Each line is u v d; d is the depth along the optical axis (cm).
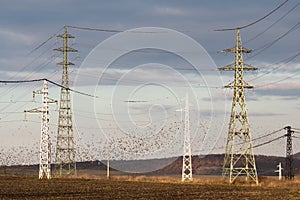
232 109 10188
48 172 11044
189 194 7156
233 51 10106
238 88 10131
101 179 12200
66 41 11244
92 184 9731
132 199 6172
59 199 6069
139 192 7506
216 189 8438
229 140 10312
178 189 8362
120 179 12288
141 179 12262
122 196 6656
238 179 10369
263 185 9862
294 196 6925
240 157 10288
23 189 7900
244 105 10156
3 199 5919
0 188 8075
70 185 9219
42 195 6675
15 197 6259
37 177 12231
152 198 6338
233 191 7938
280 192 7744
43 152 10925
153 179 12225
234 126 10231
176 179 12194
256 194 7269
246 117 10181
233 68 10100
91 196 6606
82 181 10812
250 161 10262
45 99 10344
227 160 10425
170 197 6550
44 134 10775
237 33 10150
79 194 6956
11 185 8944
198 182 10956
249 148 10231
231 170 10250
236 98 10144
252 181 10188
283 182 10250
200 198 6425
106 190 7925
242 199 6359
